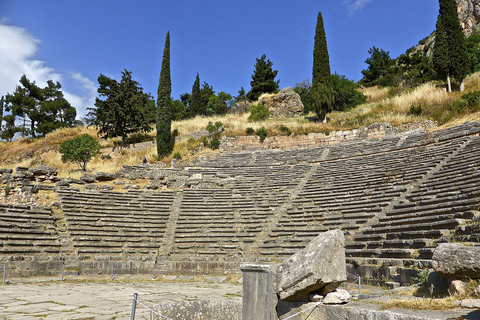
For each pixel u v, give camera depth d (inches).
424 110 1423.5
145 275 762.8
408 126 1322.6
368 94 2281.0
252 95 3019.2
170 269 791.1
